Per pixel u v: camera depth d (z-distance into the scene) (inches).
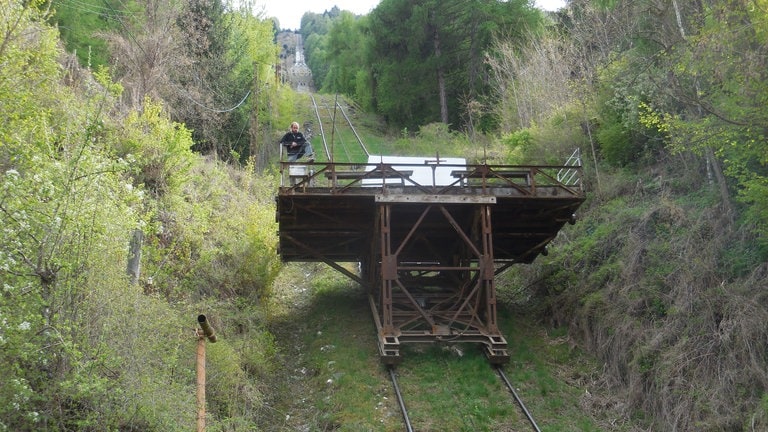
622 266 661.3
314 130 2018.9
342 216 725.3
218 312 610.5
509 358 619.2
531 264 832.3
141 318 423.5
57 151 434.0
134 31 1135.0
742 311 505.4
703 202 666.2
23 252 370.3
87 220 394.6
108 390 389.7
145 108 758.5
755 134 521.0
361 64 2768.2
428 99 2036.2
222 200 877.8
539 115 1128.2
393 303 699.4
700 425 475.5
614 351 596.4
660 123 641.6
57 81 560.7
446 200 649.6
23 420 365.7
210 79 1323.8
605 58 941.2
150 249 598.9
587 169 906.7
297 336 723.4
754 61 486.9
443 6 1921.8
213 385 494.0
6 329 347.3
